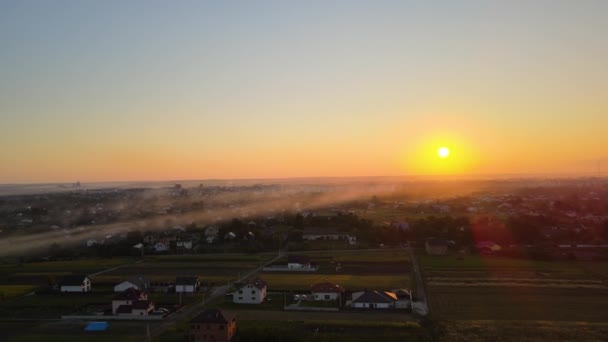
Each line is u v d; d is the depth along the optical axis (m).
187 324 87.06
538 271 127.62
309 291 109.25
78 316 93.06
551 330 80.00
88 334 83.44
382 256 155.75
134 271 142.00
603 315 88.12
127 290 100.06
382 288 110.50
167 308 99.06
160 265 151.38
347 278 123.31
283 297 105.25
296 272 134.25
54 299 108.38
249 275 131.38
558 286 110.44
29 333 84.38
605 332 78.81
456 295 103.88
